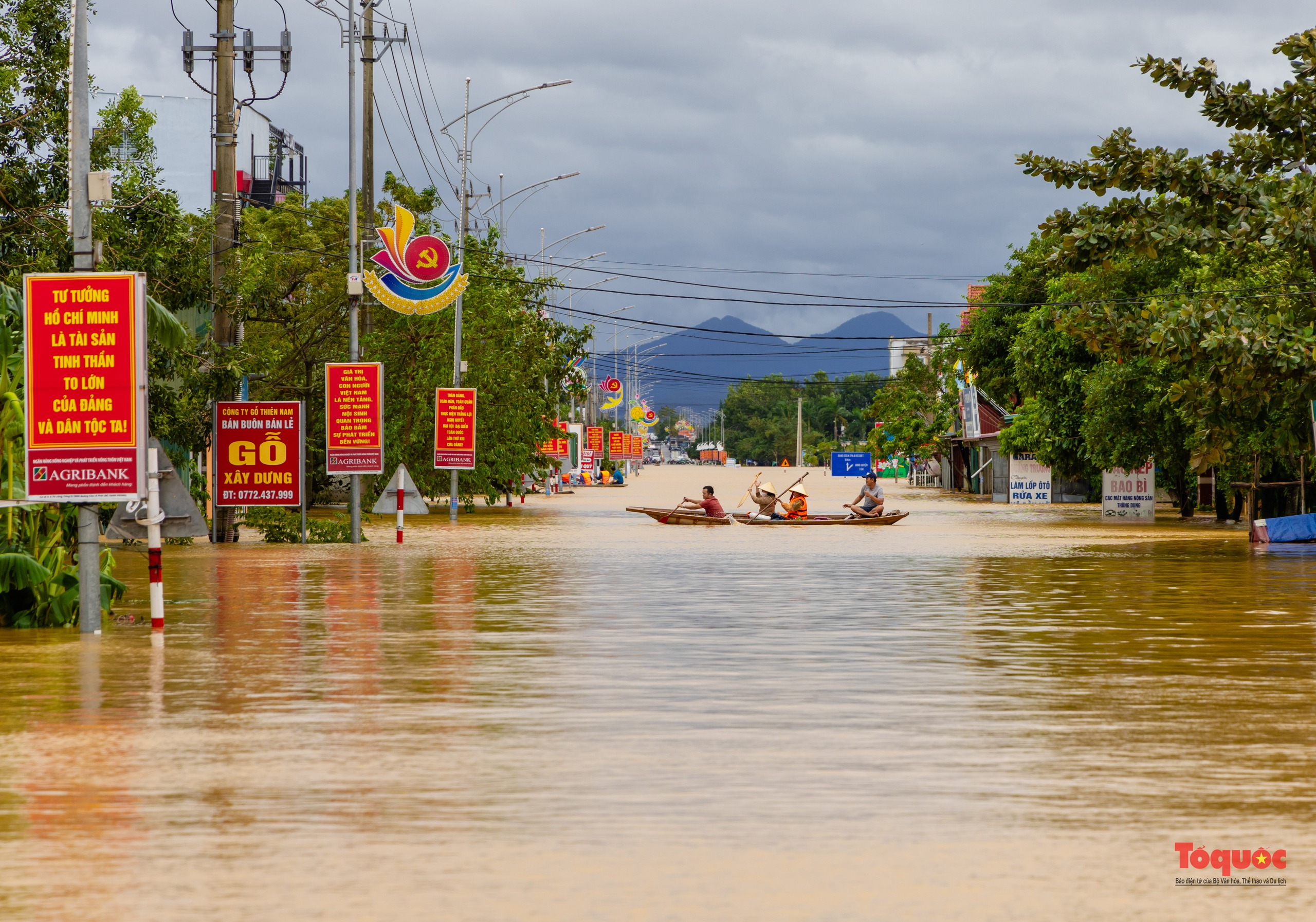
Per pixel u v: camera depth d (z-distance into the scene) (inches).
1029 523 5575.8
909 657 1628.9
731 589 2534.5
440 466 5521.7
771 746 1102.4
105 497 1786.4
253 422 3718.0
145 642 1755.7
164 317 2140.7
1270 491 5103.3
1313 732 1162.0
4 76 3029.0
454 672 1507.1
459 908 698.2
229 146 3735.2
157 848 809.5
